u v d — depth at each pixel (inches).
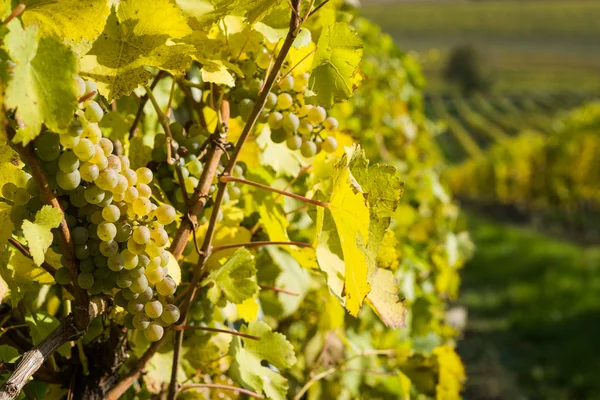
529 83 2247.8
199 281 47.1
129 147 47.0
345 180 40.4
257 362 46.5
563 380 239.9
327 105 42.4
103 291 39.4
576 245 490.6
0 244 39.4
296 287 58.4
